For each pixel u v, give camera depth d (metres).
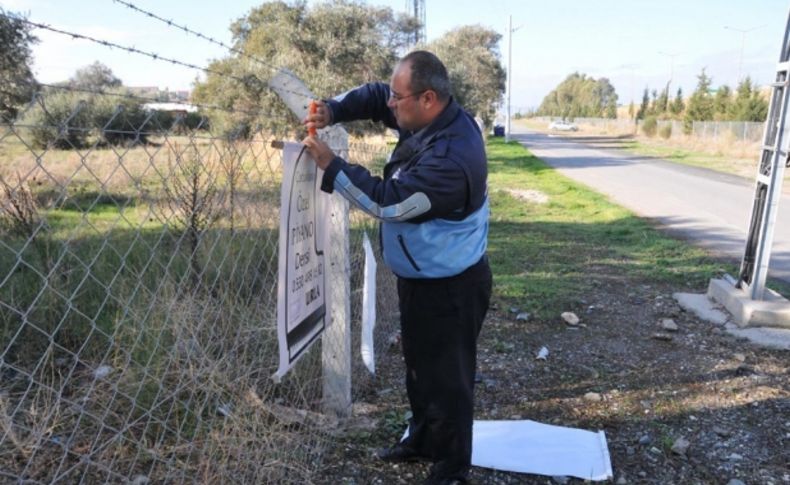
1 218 3.23
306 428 2.97
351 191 2.16
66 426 2.60
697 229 9.73
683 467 2.93
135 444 2.61
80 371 3.07
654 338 4.66
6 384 2.91
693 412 3.47
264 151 2.64
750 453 3.05
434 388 2.54
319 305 2.65
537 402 3.57
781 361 4.24
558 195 13.95
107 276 3.78
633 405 3.55
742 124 33.84
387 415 3.30
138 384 2.57
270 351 3.32
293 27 22.05
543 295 5.70
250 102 14.37
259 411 2.83
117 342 2.96
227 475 2.41
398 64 2.25
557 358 4.24
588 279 6.43
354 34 22.64
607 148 36.06
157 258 3.40
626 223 10.15
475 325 2.52
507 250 7.91
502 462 2.90
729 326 4.90
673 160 25.86
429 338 2.49
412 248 2.35
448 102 2.26
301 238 2.39
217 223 3.29
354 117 2.71
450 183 2.16
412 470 2.80
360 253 4.40
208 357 2.74
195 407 2.71
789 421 3.37
